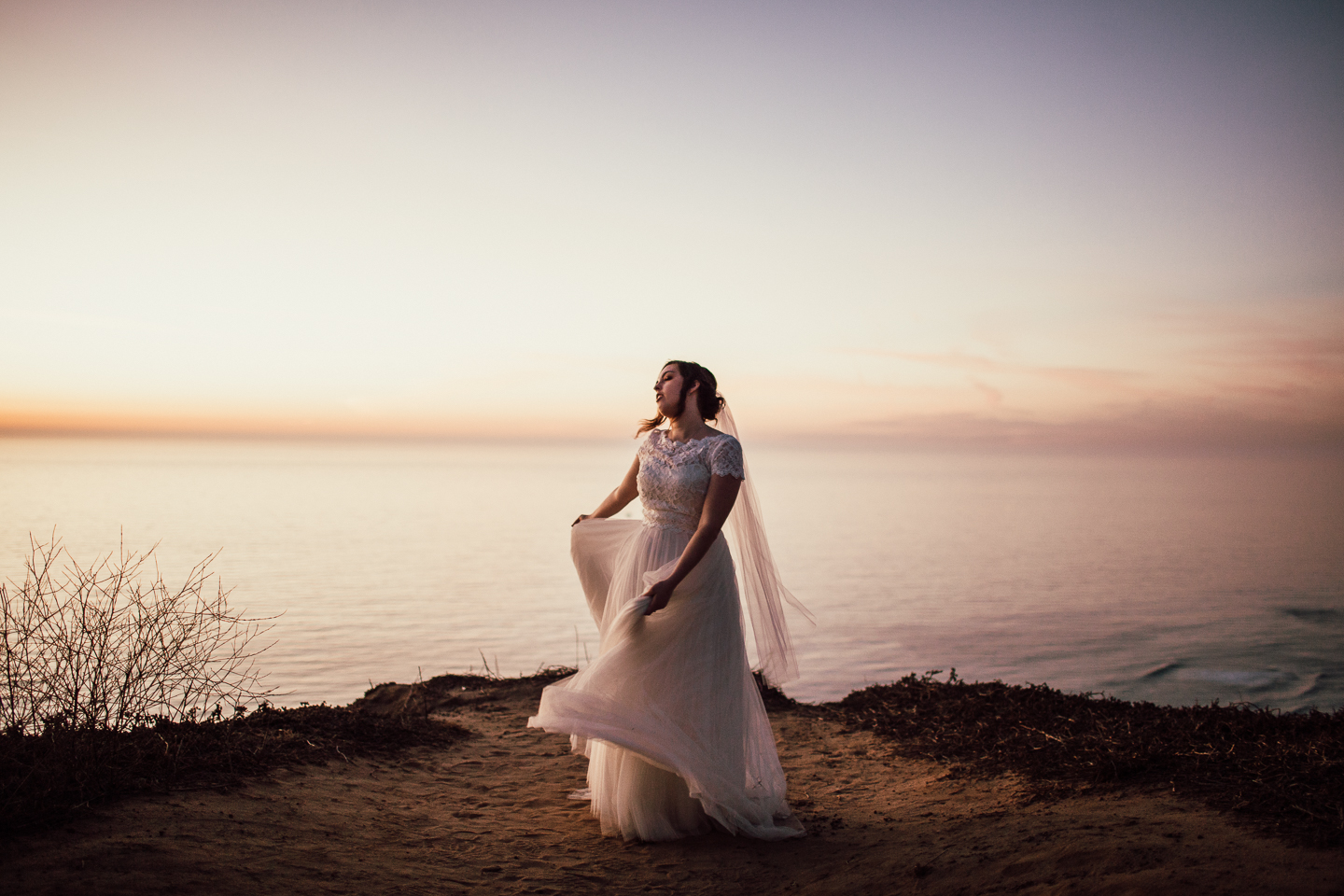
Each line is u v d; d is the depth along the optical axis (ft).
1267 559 325.62
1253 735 12.77
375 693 22.80
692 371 12.29
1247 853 7.85
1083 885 7.70
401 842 10.37
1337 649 142.72
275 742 13.46
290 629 147.43
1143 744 12.61
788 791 13.66
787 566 303.68
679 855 10.47
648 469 12.23
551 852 10.50
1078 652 141.08
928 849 9.84
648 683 11.11
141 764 10.85
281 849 9.34
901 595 223.92
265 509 593.01
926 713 18.22
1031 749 13.99
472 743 16.62
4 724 9.94
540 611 181.37
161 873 8.09
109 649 10.78
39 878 7.63
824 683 110.11
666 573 11.23
